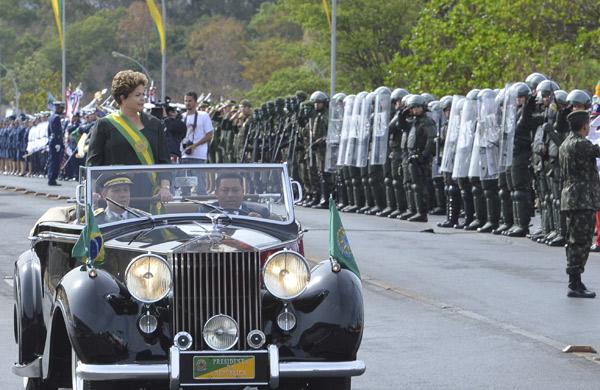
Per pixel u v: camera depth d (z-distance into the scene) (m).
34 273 14.77
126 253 13.55
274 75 127.00
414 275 24.84
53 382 14.28
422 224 36.78
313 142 43.66
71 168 67.31
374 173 40.53
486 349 17.50
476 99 34.47
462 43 68.44
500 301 21.62
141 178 14.41
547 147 30.41
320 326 12.65
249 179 14.53
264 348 12.65
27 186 58.53
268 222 14.30
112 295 12.60
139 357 12.49
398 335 18.56
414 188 37.62
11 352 17.50
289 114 45.81
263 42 172.25
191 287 12.66
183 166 14.52
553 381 15.47
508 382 15.39
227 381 12.41
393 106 39.94
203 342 12.65
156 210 14.37
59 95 166.50
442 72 69.81
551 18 64.69
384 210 40.34
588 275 25.20
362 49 103.44
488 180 33.66
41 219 15.39
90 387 12.49
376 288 23.27
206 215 14.33
